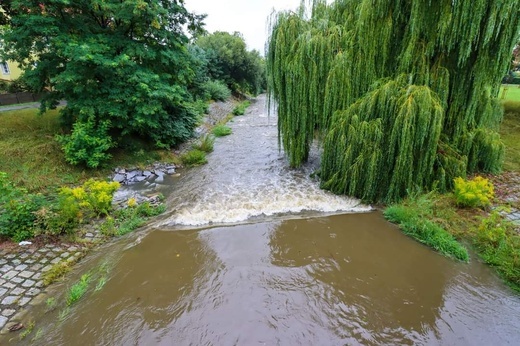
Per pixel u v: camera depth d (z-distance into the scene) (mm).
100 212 5605
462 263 4164
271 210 6152
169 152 10203
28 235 4625
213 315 3311
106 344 2945
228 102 24484
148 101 8602
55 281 3854
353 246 4727
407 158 5539
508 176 6961
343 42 6543
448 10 5195
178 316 3305
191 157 9680
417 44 5766
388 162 5789
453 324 3131
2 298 3453
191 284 3863
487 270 3979
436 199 5641
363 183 6176
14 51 7625
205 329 3111
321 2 7957
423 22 5504
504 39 5137
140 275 4055
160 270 4172
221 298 3590
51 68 7797
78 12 8172
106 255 4543
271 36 7438
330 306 3432
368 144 5836
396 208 5535
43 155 7461
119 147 9086
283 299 3557
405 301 3492
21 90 15078
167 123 10383
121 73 7879
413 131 5355
